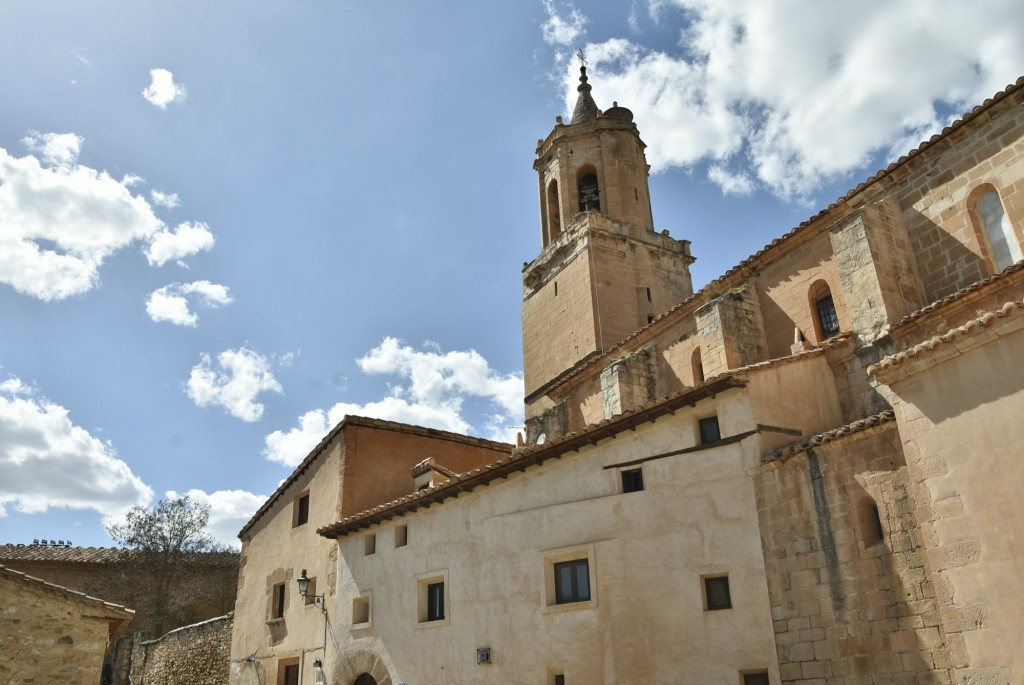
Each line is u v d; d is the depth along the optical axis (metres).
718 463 16.09
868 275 18.55
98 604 18.81
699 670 15.02
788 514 14.73
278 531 29.11
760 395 16.28
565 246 39.22
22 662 17.61
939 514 11.41
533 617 18.09
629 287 37.62
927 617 12.42
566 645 17.20
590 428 17.91
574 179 41.91
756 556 14.96
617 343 32.28
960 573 10.95
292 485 29.22
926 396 11.97
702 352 23.52
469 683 19.11
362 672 22.42
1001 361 11.09
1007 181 17.59
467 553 20.44
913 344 16.86
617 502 17.41
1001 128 17.88
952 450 11.43
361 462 26.33
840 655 13.31
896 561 13.02
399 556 22.62
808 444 14.61
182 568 48.72
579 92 46.62
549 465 19.23
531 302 41.34
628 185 40.75
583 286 37.38
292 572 27.34
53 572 45.59
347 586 24.16
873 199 20.73
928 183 19.39
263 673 26.88
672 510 16.45
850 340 18.36
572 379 32.81
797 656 13.87
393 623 22.00
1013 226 17.33
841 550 13.78
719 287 25.50
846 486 14.02
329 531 24.92
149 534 48.91
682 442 16.80
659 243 39.81
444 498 21.59
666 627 15.74
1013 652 10.13
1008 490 10.63
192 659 32.38
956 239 18.58
